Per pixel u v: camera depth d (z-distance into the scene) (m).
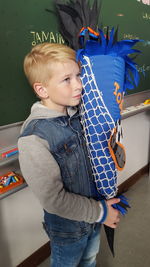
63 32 0.73
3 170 0.99
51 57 0.60
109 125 0.70
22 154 0.62
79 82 0.64
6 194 0.92
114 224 0.75
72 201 0.66
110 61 0.65
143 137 2.13
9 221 1.19
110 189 0.78
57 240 0.82
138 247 1.46
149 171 2.16
